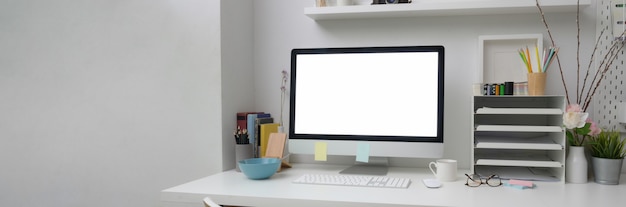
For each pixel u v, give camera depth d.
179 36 1.66
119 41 1.74
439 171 1.42
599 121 1.58
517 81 1.63
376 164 1.72
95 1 1.77
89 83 1.79
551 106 1.53
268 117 1.81
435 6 1.57
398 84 1.53
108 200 1.79
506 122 1.66
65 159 1.84
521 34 1.62
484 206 1.05
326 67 1.59
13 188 1.92
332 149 1.57
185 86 1.66
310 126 1.60
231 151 1.71
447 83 1.71
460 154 1.70
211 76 1.63
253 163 1.53
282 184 1.35
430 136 1.49
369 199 1.13
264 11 1.89
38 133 1.86
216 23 1.61
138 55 1.72
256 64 1.90
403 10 1.60
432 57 1.50
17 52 1.87
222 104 1.62
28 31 1.86
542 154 1.62
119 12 1.74
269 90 1.89
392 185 1.30
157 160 1.72
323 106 1.59
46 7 1.83
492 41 1.65
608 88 1.57
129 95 1.74
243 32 1.82
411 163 1.75
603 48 1.57
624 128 1.55
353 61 1.57
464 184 1.36
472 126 1.50
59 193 1.86
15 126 1.89
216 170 1.64
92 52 1.78
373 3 1.70
